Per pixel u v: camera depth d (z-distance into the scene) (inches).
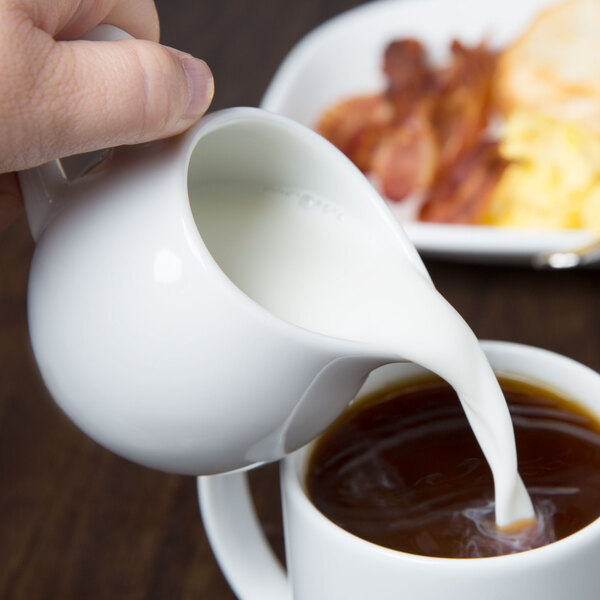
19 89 18.2
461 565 17.8
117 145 18.9
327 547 18.4
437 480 19.8
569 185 29.3
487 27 35.4
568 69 32.8
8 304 27.3
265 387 18.3
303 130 19.5
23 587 22.1
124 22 20.5
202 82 18.9
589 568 18.0
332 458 20.2
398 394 21.0
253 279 19.4
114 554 22.5
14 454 24.3
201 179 20.1
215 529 20.3
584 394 20.0
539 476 19.7
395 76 34.1
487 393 18.9
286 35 38.3
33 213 19.3
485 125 33.3
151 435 18.8
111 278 18.3
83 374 18.6
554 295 26.7
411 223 27.3
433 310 19.0
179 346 18.1
